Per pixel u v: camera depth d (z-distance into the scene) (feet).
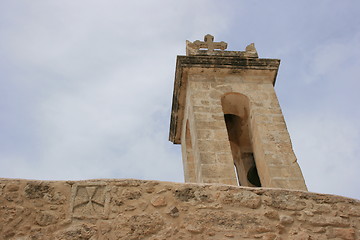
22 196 18.43
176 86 38.09
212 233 18.21
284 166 29.53
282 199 20.02
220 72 37.14
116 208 18.61
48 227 17.62
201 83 35.96
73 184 19.29
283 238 18.57
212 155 29.68
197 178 30.45
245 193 19.93
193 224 18.42
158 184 19.75
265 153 30.40
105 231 17.76
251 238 18.33
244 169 34.73
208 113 33.19
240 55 39.45
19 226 17.51
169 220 18.45
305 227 19.19
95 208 18.48
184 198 19.34
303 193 20.51
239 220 18.86
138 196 19.16
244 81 36.83
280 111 34.17
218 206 19.24
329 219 19.66
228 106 35.91
